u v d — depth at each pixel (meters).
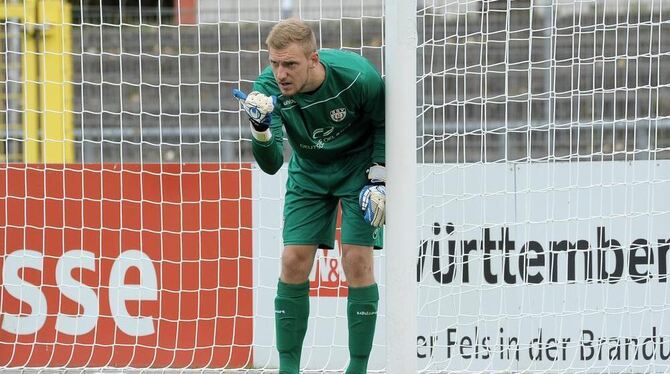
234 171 19.62
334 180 13.57
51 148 28.05
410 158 12.24
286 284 13.82
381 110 13.11
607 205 19.08
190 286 19.67
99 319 19.69
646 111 26.69
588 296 19.11
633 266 19.08
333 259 19.34
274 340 19.58
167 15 31.39
